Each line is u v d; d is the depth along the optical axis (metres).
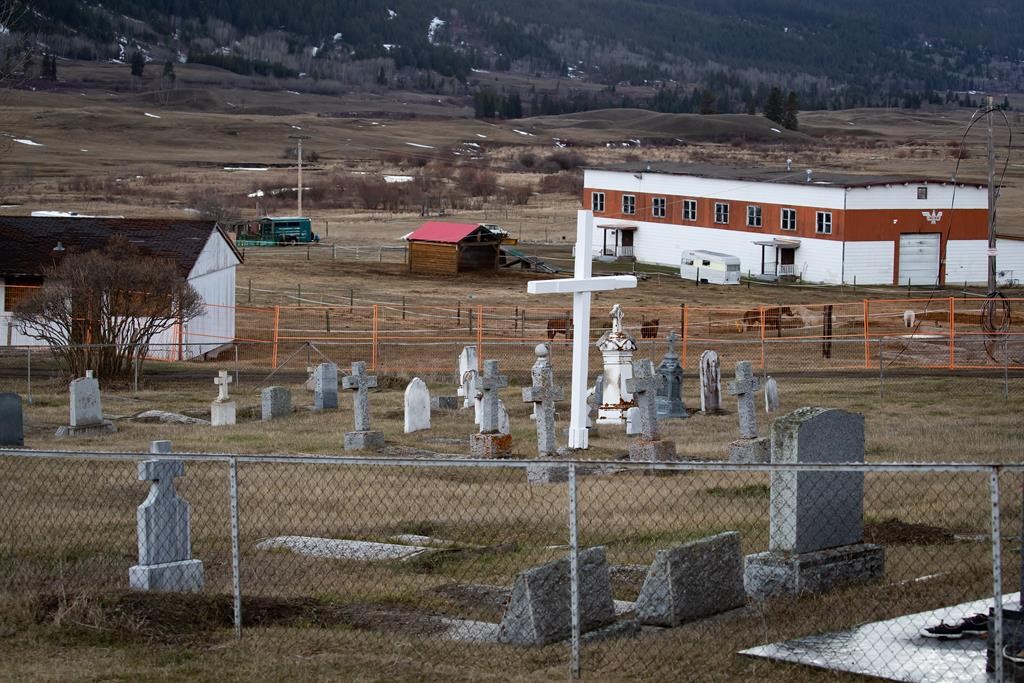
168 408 38.81
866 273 84.69
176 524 14.73
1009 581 13.73
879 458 27.02
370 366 50.75
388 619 13.40
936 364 49.31
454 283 81.56
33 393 42.59
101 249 53.91
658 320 62.91
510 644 12.41
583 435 30.62
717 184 92.00
